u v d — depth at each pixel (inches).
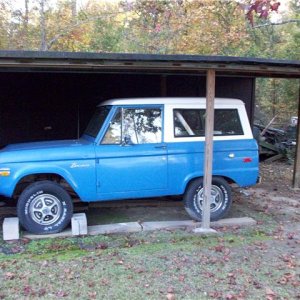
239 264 189.9
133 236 230.7
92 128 253.4
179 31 600.1
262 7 184.9
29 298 155.9
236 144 252.2
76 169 225.8
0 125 331.6
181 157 242.5
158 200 291.7
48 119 342.0
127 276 175.6
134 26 668.1
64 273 178.7
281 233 239.9
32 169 219.1
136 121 238.1
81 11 668.1
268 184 384.2
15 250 207.2
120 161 232.2
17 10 634.8
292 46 695.1
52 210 227.8
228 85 398.9
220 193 255.4
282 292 162.2
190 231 239.3
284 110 701.3
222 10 596.4
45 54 192.4
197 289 163.8
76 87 346.0
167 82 370.9
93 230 235.1
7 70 251.1
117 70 250.5
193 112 248.8
